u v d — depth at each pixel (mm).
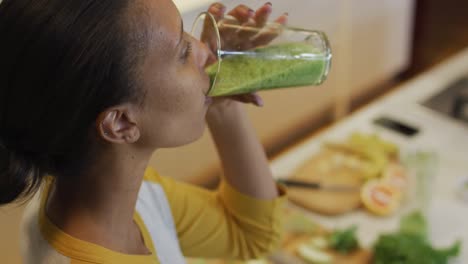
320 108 1708
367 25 1805
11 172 461
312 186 1249
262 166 737
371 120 1520
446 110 1533
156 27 431
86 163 473
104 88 418
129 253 541
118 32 409
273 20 615
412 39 2195
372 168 1278
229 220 757
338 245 1092
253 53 554
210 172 1253
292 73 577
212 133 712
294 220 1156
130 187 508
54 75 403
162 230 639
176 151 1108
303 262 1082
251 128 722
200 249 743
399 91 1649
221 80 533
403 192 1228
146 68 433
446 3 2742
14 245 1061
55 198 512
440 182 1283
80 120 432
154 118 462
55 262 491
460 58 1812
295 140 1634
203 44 517
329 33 1572
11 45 406
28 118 429
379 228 1164
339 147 1384
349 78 1838
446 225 1166
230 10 583
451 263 1062
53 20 396
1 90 424
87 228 498
